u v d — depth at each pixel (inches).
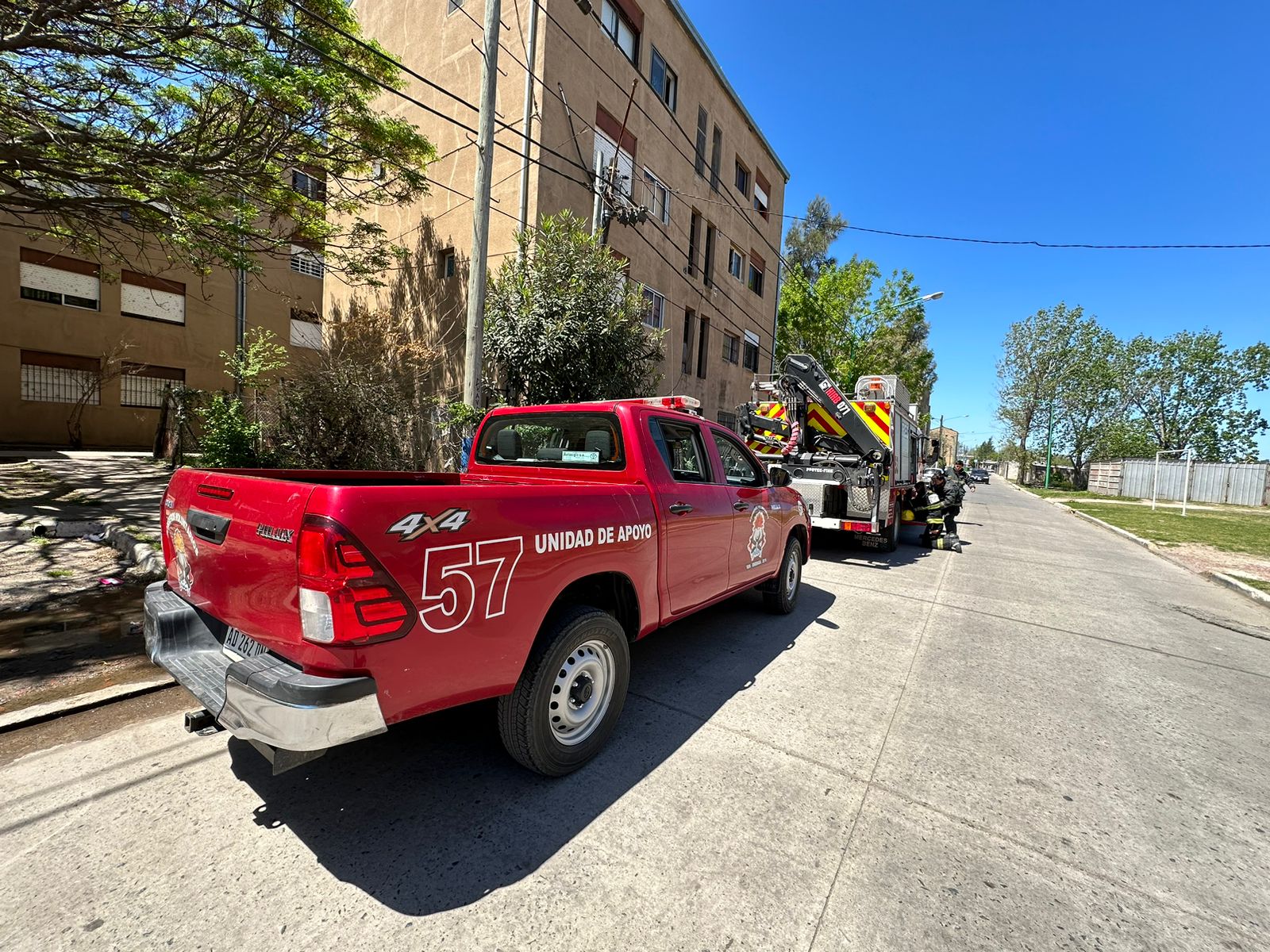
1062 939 79.7
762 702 152.5
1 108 287.3
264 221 619.8
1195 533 612.1
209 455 328.8
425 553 86.6
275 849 90.8
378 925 77.1
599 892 85.0
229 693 84.4
